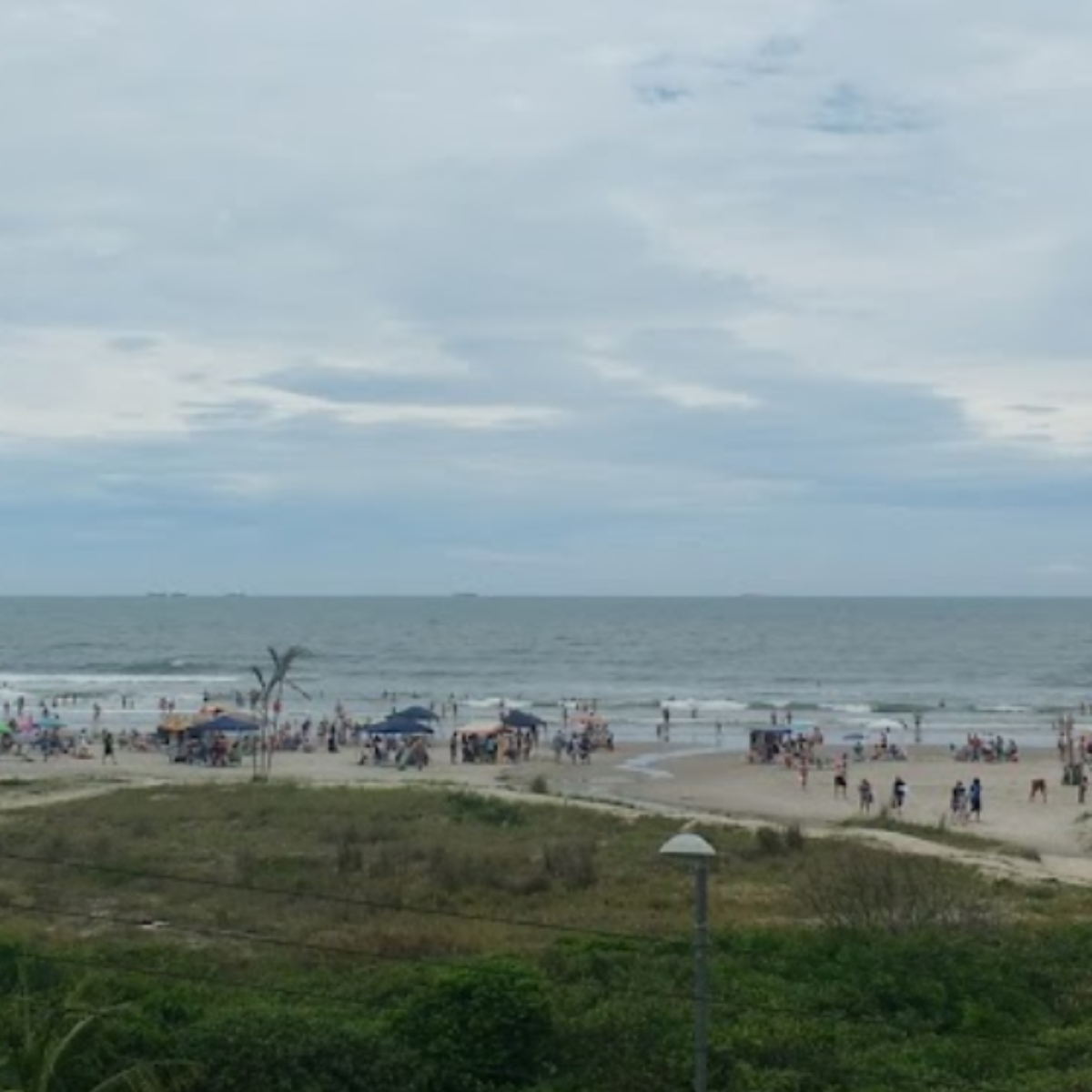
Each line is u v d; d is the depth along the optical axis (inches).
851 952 1015.6
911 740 3663.9
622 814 2027.6
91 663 6294.3
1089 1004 952.3
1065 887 1562.5
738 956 1022.4
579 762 3053.6
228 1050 754.2
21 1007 782.5
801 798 2549.2
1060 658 7278.5
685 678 5900.6
